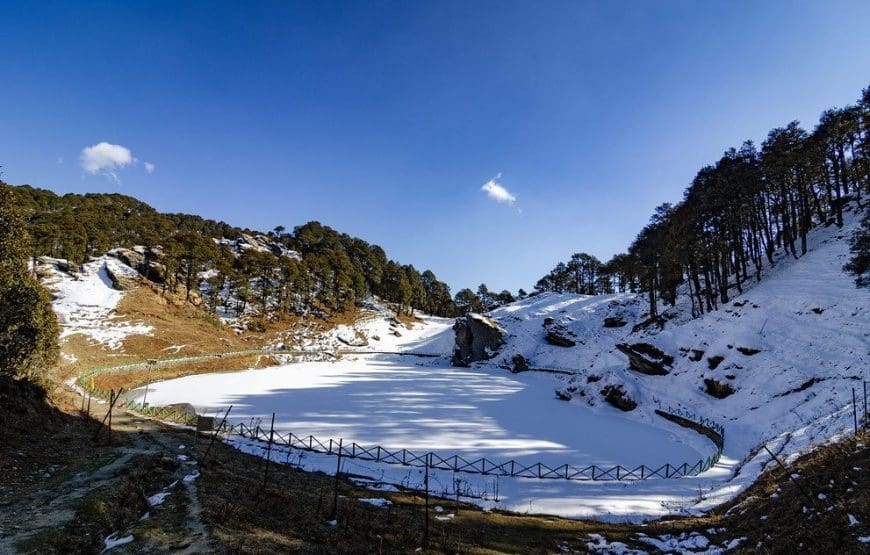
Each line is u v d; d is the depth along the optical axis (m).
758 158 48.81
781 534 13.24
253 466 21.56
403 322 113.12
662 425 36.25
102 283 74.00
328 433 31.02
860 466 14.70
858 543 11.03
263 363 67.19
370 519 15.78
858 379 27.75
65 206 114.12
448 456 26.80
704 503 19.00
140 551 11.03
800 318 37.66
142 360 54.81
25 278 25.66
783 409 29.61
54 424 22.44
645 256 63.06
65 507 12.75
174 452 21.88
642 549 14.91
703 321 46.88
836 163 49.84
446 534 15.23
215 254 94.06
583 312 82.69
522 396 49.22
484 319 81.69
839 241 46.34
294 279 93.38
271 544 12.16
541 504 19.67
